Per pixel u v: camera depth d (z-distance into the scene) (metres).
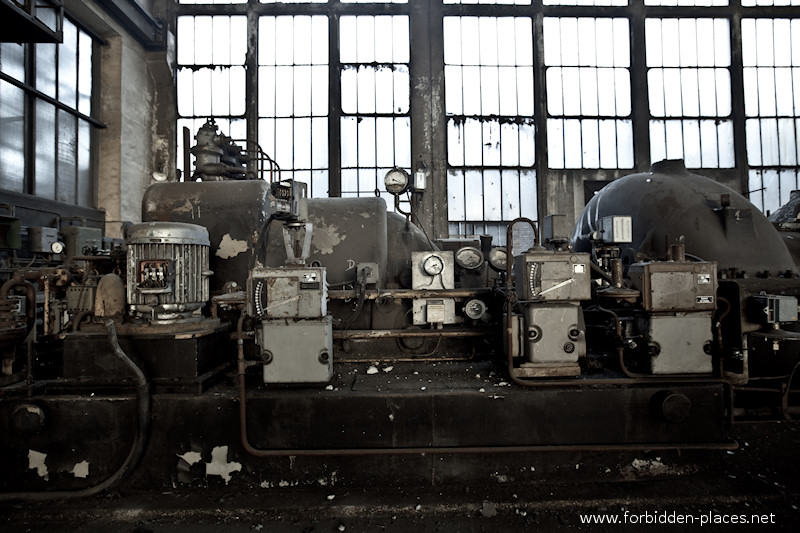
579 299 2.14
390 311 2.66
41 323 2.74
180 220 2.59
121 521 1.86
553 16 8.11
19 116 5.72
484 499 1.95
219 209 2.59
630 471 2.07
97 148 7.20
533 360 2.13
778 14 8.09
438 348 2.64
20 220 5.20
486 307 2.56
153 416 1.99
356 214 2.94
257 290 2.04
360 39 8.02
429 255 2.70
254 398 1.99
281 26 7.98
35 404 1.96
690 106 8.13
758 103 8.16
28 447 1.98
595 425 2.02
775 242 3.05
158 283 2.00
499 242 8.09
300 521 1.86
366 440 1.99
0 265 4.75
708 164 8.13
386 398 1.99
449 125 8.04
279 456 2.01
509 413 2.01
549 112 8.10
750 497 1.96
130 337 2.04
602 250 2.51
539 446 1.99
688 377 2.10
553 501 1.93
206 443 2.00
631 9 8.07
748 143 8.14
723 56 8.16
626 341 2.18
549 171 8.07
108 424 1.98
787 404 2.44
